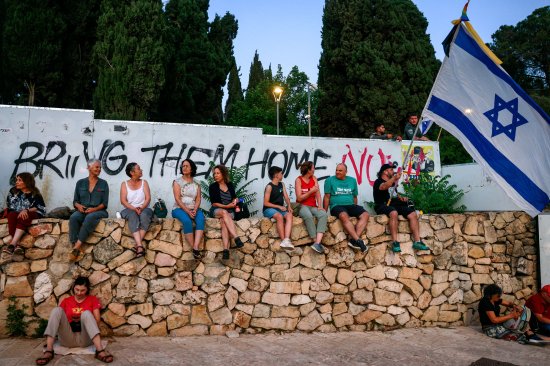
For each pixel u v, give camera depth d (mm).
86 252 5922
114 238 6020
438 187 9289
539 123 6660
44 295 5762
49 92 14312
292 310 6574
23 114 7109
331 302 6777
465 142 6852
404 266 7156
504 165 6703
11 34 13578
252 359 5246
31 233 5801
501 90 6781
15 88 14344
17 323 5645
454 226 7516
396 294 7070
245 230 6516
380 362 5309
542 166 6660
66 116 7324
